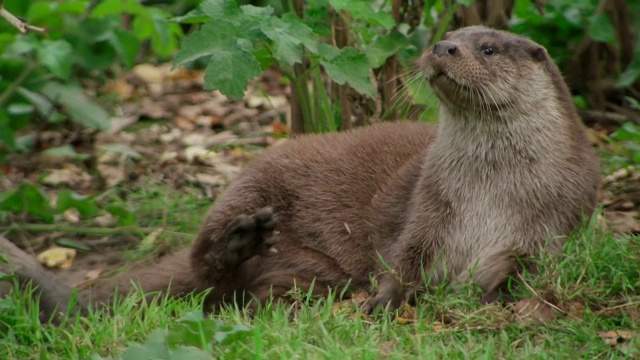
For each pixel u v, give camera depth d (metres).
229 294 10.39
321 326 8.12
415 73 10.96
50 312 9.22
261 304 10.13
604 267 9.16
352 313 9.26
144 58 20.20
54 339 8.29
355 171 10.91
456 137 9.86
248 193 10.87
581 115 15.40
